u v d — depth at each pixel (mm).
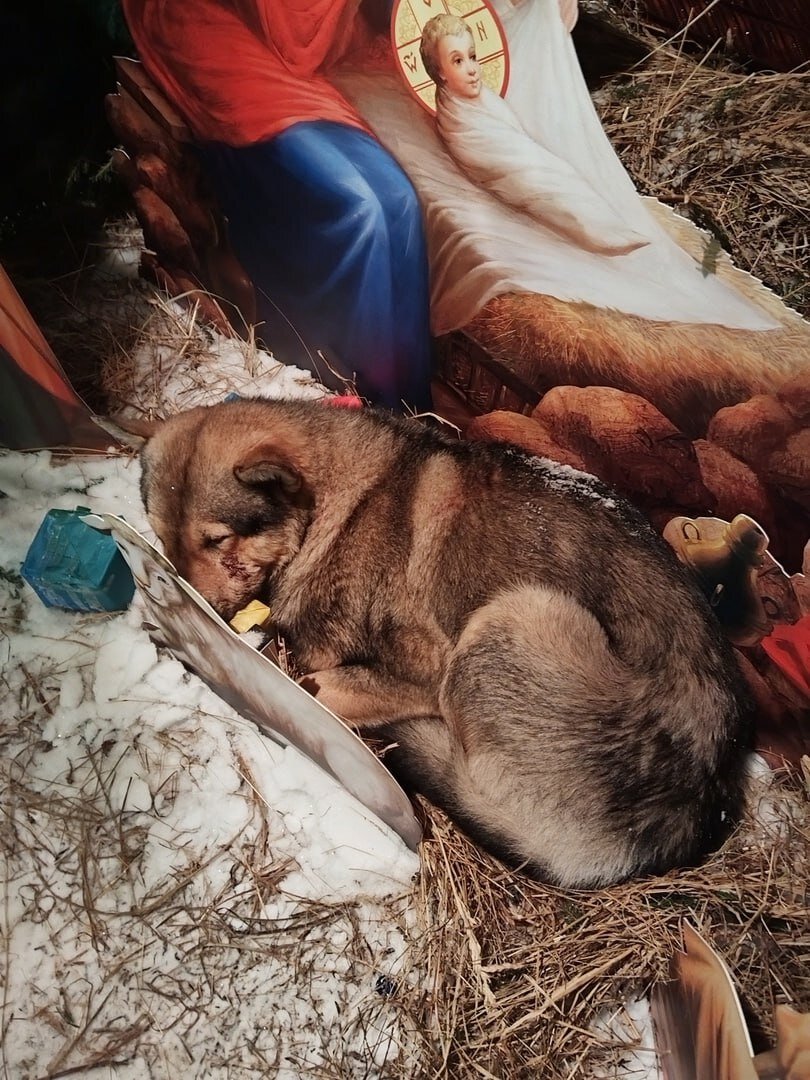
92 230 1333
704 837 959
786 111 968
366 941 952
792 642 937
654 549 927
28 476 1207
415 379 1137
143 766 1030
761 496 880
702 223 927
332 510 948
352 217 1011
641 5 1061
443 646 947
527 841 936
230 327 1303
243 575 950
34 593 1131
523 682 912
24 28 1116
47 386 1148
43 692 1069
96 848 988
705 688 920
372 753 851
